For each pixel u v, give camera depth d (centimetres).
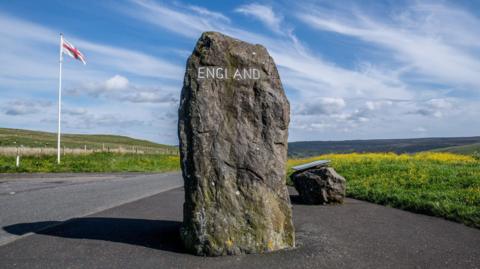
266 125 679
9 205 1127
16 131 11525
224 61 680
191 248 643
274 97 684
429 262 591
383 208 1033
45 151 3434
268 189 670
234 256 628
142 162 3353
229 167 660
